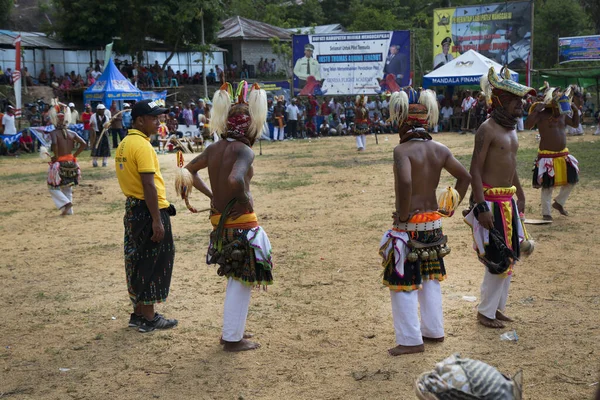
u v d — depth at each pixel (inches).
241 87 205.3
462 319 228.4
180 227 420.2
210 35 1711.4
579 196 469.7
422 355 196.4
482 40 1382.9
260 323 231.5
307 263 312.5
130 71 1589.6
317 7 2539.4
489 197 217.5
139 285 226.1
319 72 1371.8
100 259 338.0
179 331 228.1
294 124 1311.5
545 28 2209.6
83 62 1708.9
